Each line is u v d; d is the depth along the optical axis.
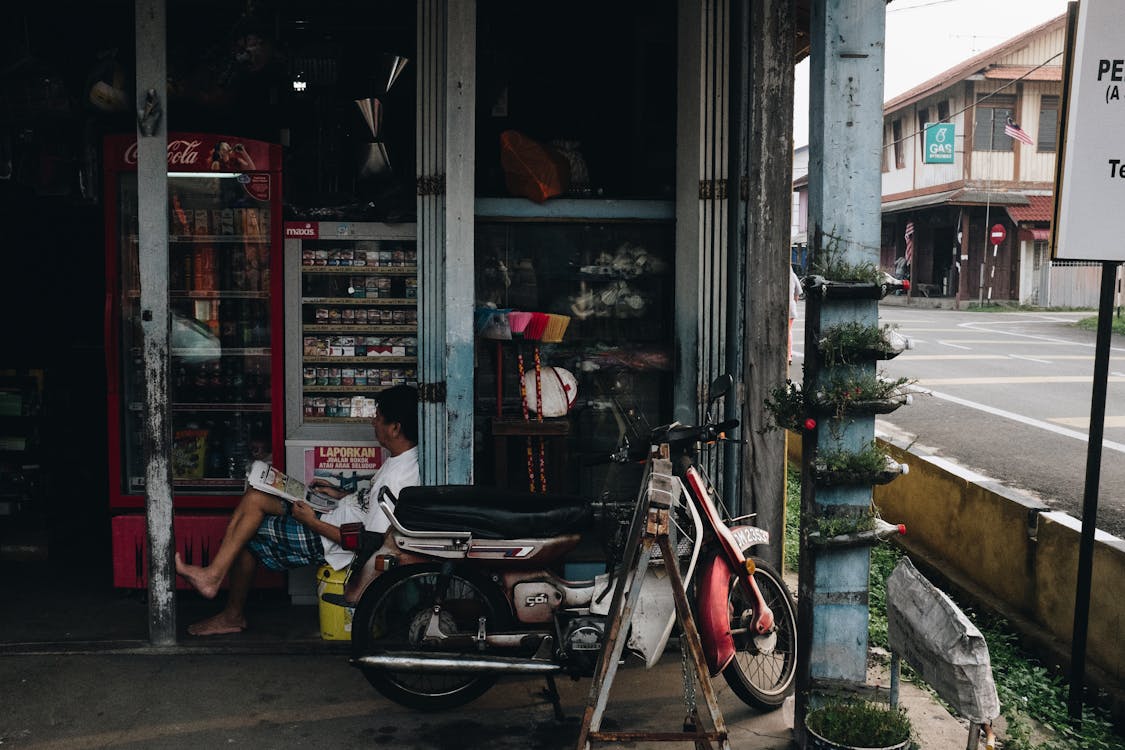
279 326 5.20
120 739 3.74
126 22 5.98
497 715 4.02
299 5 5.71
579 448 5.34
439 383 4.85
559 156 5.18
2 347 6.30
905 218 33.88
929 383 13.20
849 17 3.51
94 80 5.43
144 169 4.32
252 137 5.75
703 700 4.21
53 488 6.15
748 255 4.78
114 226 5.16
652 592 3.86
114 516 5.23
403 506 4.00
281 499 4.65
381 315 5.28
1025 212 28.89
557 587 3.99
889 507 6.91
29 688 4.16
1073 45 3.96
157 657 4.50
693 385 4.94
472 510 3.96
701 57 4.76
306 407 5.29
